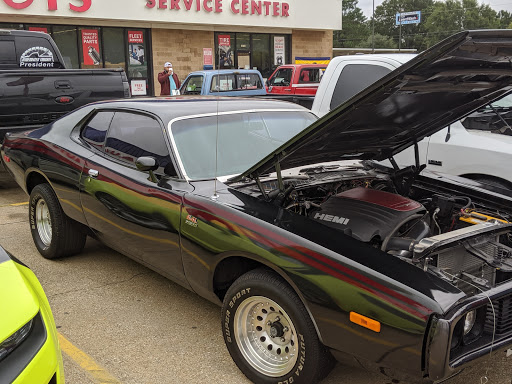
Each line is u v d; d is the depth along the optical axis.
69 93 7.65
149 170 3.71
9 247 5.64
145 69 19.33
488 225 3.26
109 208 4.15
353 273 2.69
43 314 2.61
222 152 3.96
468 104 3.75
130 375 3.34
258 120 4.36
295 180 3.84
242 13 20.22
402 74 2.76
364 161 4.71
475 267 3.25
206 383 3.26
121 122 4.38
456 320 2.45
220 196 3.45
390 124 3.71
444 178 4.41
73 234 5.04
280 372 3.04
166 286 4.68
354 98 2.90
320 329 2.77
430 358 2.45
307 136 3.17
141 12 18.06
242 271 3.44
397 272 2.69
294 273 2.83
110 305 4.30
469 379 3.26
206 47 20.42
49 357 2.45
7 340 2.34
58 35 17.31
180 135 3.93
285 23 21.50
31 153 5.09
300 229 3.03
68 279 4.81
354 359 2.73
